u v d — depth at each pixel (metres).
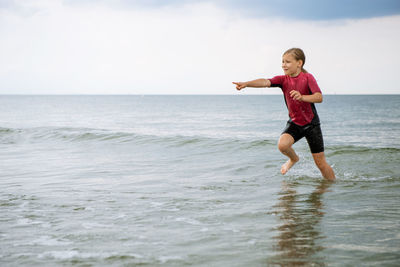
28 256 2.40
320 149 5.01
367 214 3.37
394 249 2.45
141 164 6.77
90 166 6.54
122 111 51.78
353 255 2.35
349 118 31.55
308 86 4.62
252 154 7.89
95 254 2.43
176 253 2.43
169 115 40.34
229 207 3.66
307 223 3.09
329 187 4.65
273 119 31.98
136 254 2.42
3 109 55.16
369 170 5.89
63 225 3.07
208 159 7.34
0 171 6.02
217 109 59.12
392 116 34.47
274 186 4.75
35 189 4.58
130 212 3.48
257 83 4.71
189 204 3.79
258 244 2.58
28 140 11.42
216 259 2.33
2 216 3.35
